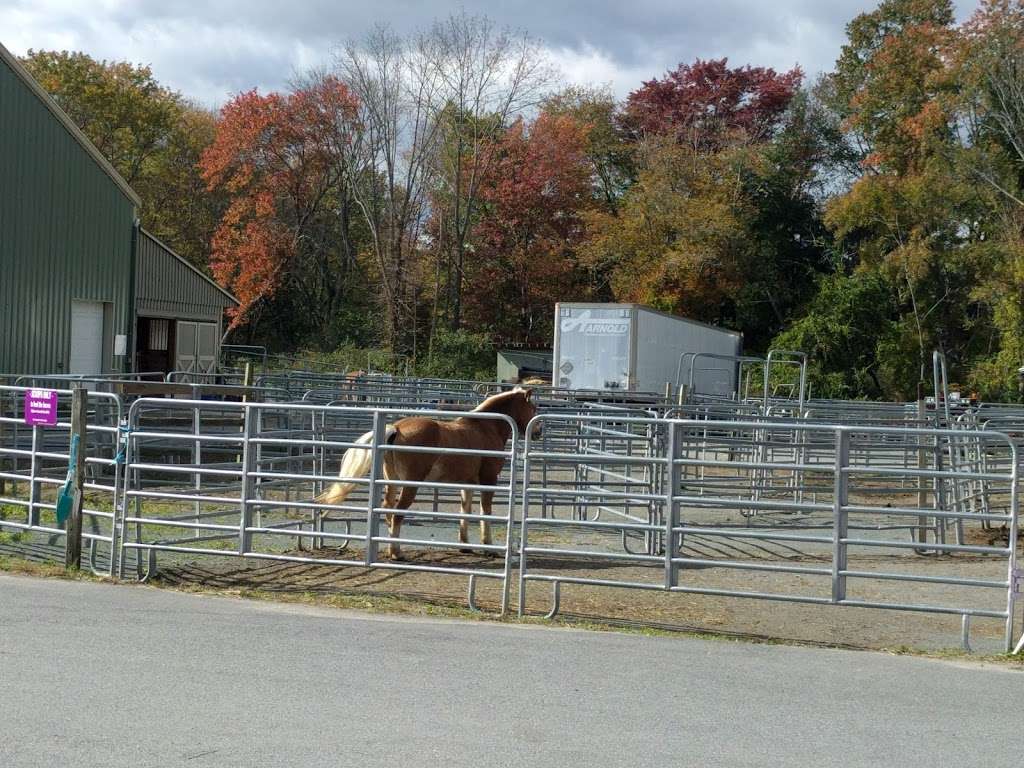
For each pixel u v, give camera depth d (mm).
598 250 54250
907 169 53594
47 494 14188
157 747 4906
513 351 46125
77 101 51219
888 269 50875
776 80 63562
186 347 36812
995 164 49438
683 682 6547
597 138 63281
